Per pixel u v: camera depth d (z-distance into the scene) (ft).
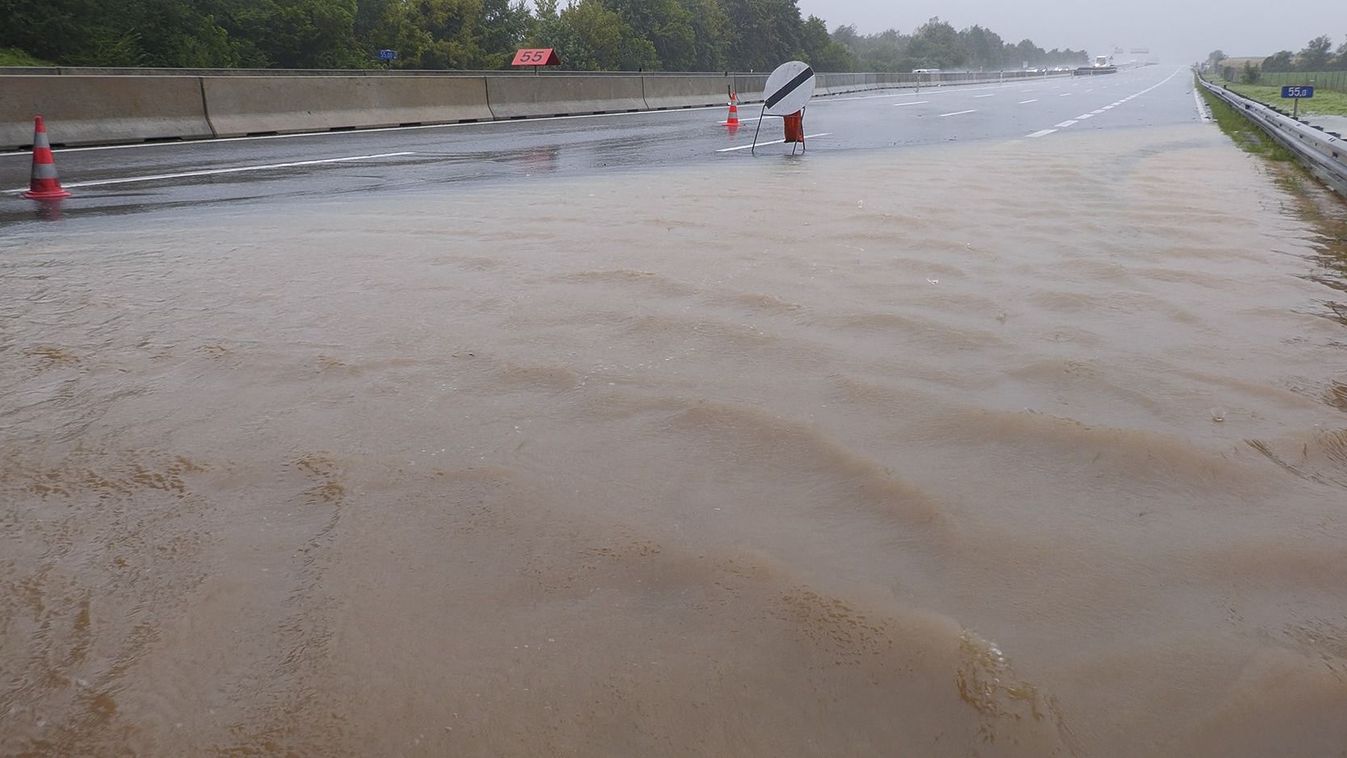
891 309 13.17
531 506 7.45
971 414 9.18
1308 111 79.71
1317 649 5.61
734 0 250.98
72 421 9.31
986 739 4.87
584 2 192.13
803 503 7.47
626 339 11.82
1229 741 4.87
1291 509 7.34
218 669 5.54
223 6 136.98
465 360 11.05
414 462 8.28
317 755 4.88
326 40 150.30
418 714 5.16
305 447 8.63
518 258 17.07
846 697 5.20
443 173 34.96
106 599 6.25
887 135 55.57
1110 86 194.49
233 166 37.63
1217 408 9.39
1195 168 34.09
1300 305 13.57
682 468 8.11
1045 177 30.86
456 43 175.73
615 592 6.26
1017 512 7.28
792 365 10.75
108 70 69.15
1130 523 7.13
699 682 5.35
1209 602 6.11
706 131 62.54
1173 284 14.88
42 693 5.34
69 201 27.02
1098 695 5.20
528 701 5.24
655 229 20.40
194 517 7.36
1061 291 14.28
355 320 12.85
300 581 6.45
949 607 6.02
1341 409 9.42
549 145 50.06
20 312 13.50
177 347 11.71
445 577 6.48
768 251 17.65
